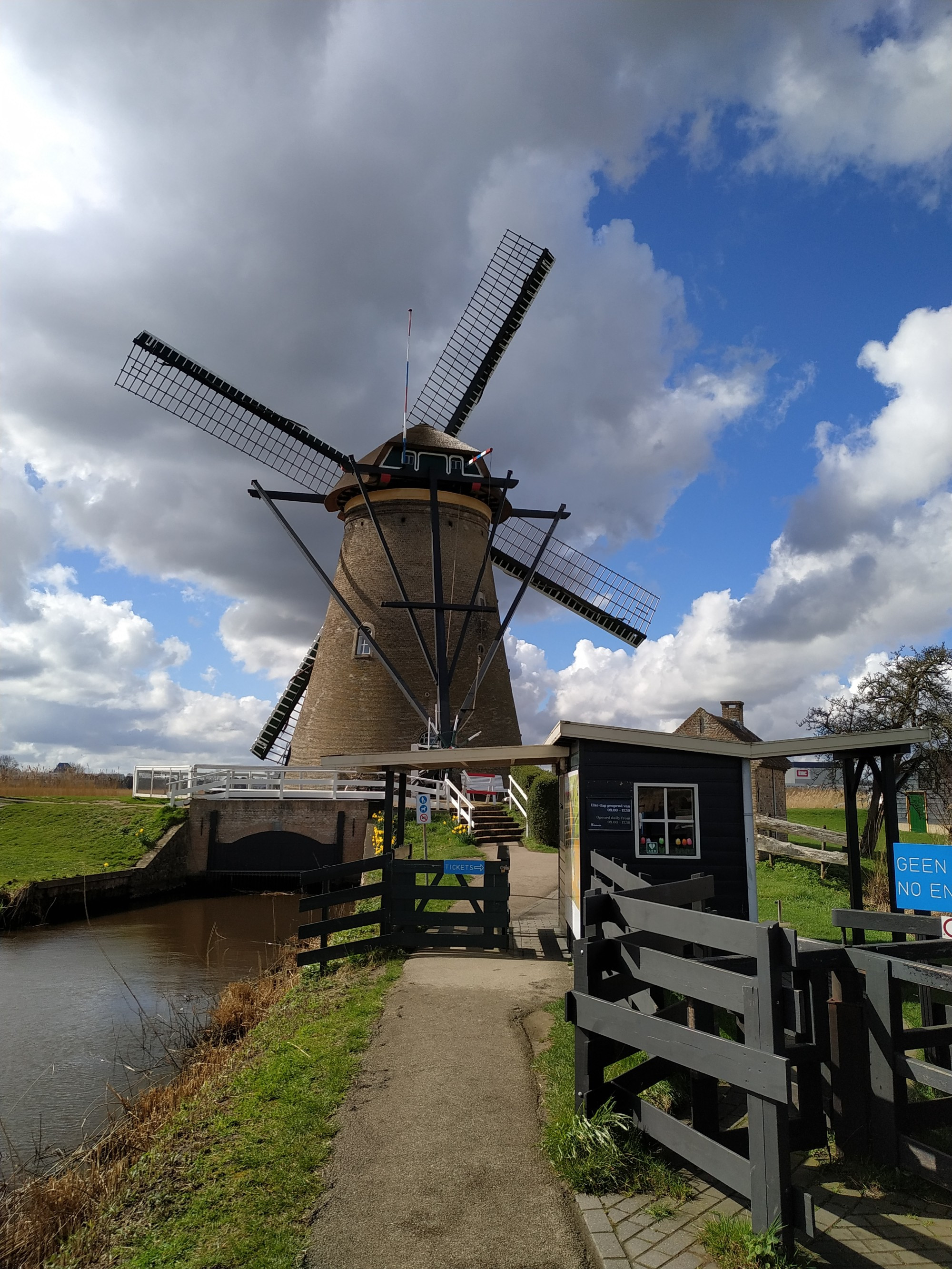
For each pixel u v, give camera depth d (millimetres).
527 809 27016
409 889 12211
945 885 7676
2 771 47375
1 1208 6383
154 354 31453
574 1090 6512
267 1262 4492
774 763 37594
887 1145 5410
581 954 5910
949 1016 8820
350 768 13320
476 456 30188
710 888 7426
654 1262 4387
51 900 20406
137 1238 4891
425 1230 4816
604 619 33906
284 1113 6422
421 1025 8594
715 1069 4664
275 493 30328
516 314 34312
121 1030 11906
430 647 30844
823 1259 4430
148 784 30266
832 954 5809
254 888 26625
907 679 22531
